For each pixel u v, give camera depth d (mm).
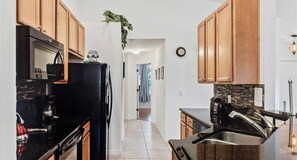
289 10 2605
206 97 6012
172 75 5984
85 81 3793
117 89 4641
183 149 1532
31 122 2971
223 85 4180
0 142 809
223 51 3201
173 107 5988
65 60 3262
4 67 834
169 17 5992
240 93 3486
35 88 3199
